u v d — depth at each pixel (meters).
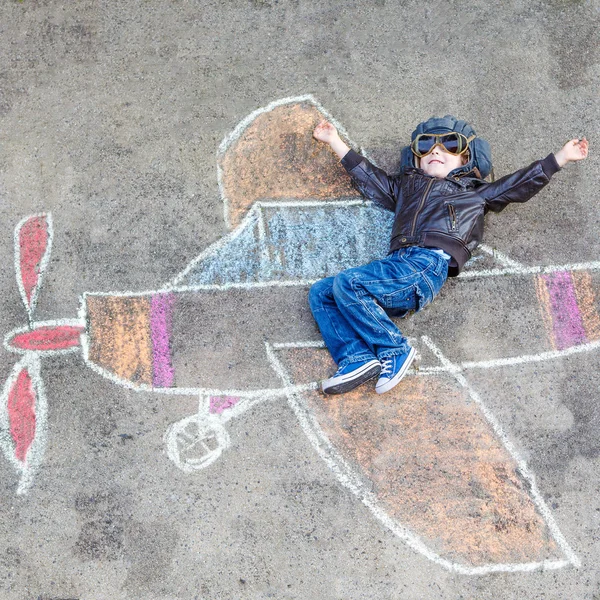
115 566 3.63
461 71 3.96
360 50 3.98
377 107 3.94
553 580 3.60
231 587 3.61
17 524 3.66
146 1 4.03
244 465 3.68
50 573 3.63
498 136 3.91
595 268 3.82
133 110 3.94
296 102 3.94
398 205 3.76
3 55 4.00
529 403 3.72
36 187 3.89
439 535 3.63
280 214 3.86
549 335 3.77
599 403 3.72
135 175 3.89
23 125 3.94
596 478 3.67
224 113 3.94
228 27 4.01
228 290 3.81
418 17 4.00
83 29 4.02
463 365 3.75
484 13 4.01
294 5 4.02
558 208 3.86
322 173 3.89
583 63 3.96
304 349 3.76
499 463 3.68
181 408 3.72
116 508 3.66
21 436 3.71
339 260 3.83
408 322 3.78
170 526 3.65
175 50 3.99
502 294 3.80
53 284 3.82
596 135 3.91
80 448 3.70
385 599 3.59
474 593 3.59
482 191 3.72
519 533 3.63
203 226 3.85
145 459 3.69
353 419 3.71
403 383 3.74
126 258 3.83
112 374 3.75
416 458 3.68
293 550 3.62
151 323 3.79
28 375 3.75
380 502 3.65
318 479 3.67
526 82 3.95
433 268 3.63
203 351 3.76
